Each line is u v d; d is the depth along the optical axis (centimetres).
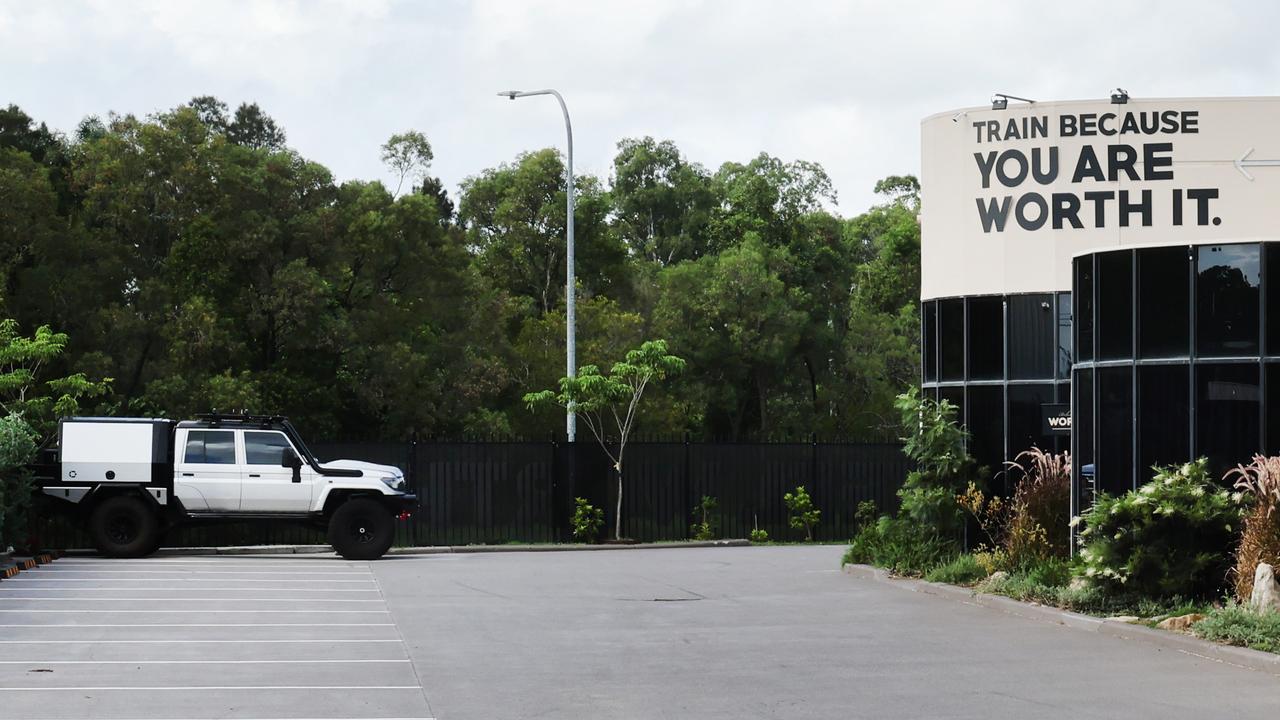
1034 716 1097
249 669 1320
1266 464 1636
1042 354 2714
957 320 2798
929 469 2322
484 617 1744
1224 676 1284
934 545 2239
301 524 2758
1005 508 2281
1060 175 2728
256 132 7894
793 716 1097
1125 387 1880
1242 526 1633
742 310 7088
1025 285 2733
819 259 7938
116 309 4925
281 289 5116
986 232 2767
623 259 7444
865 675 1294
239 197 5347
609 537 3528
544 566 2569
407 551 3077
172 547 3073
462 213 7419
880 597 1984
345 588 2108
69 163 5816
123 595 1958
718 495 3641
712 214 8544
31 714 1091
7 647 1446
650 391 6228
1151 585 1659
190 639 1520
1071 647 1473
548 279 7019
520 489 3438
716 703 1152
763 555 2922
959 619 1720
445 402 5466
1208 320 1805
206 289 5059
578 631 1609
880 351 7550
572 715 1101
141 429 2667
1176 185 2695
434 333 5862
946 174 2819
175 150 5294
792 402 7475
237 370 5141
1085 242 2711
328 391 5225
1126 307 1880
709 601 1934
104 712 1102
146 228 5322
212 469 2681
